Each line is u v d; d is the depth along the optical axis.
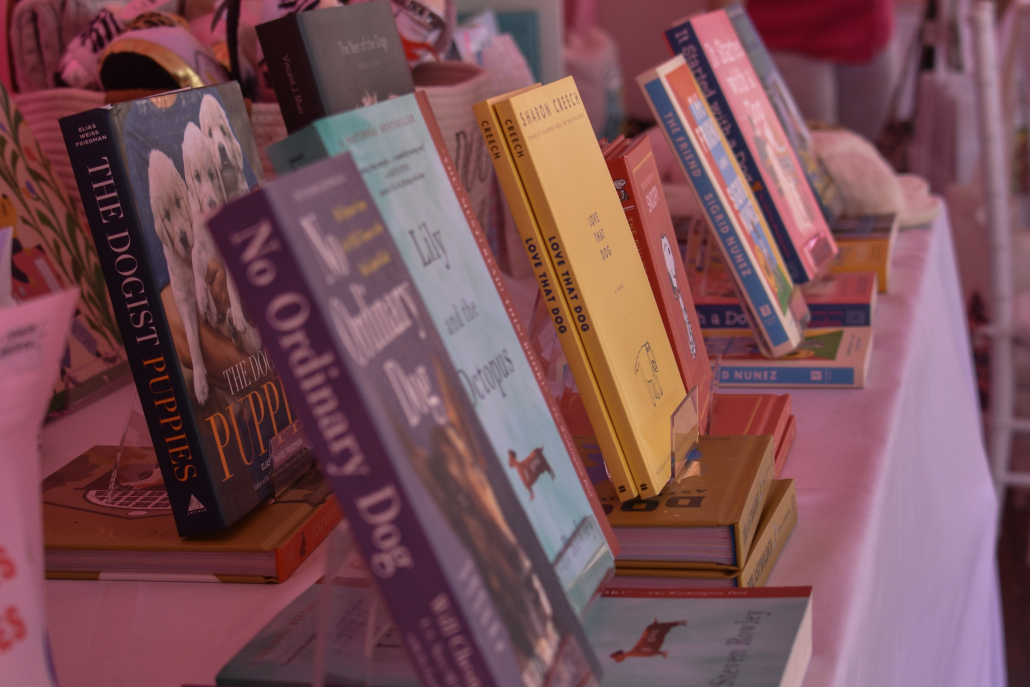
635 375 0.61
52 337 0.35
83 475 0.74
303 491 0.67
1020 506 2.36
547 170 0.56
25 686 0.36
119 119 0.56
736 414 0.80
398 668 0.45
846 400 0.91
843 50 2.66
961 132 2.55
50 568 0.63
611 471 0.59
